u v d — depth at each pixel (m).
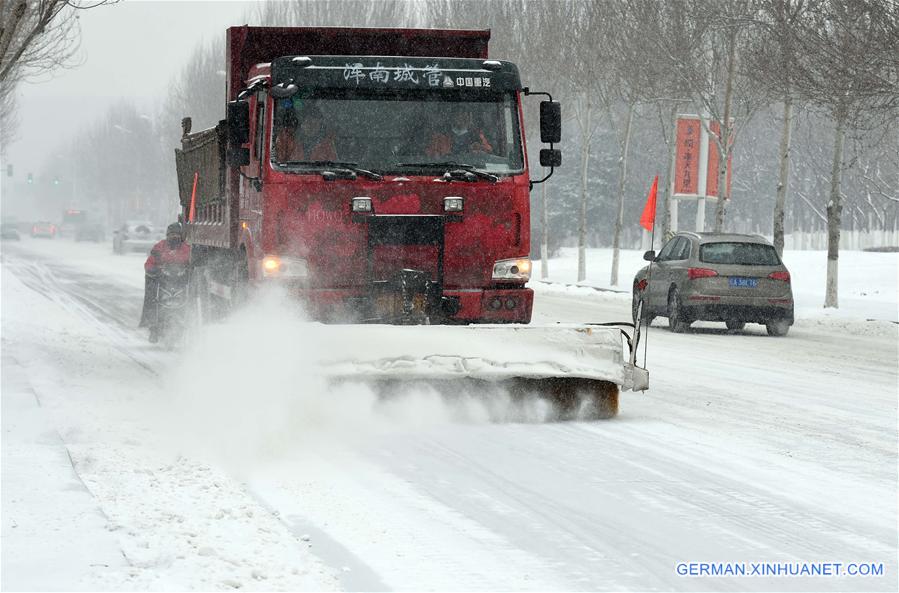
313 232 26.53
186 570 12.99
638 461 20.38
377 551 14.48
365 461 20.19
